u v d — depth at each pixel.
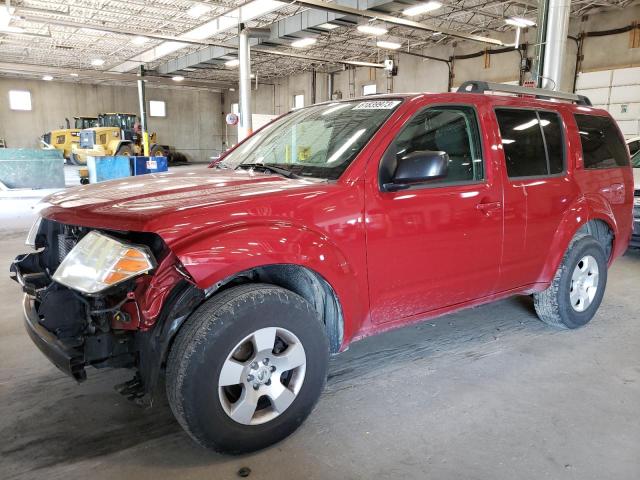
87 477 1.95
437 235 2.57
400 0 11.77
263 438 2.10
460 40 19.27
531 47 16.94
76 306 2.00
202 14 15.89
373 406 2.51
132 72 27.27
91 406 2.49
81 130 22.47
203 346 1.88
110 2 14.95
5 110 27.64
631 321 3.81
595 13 15.23
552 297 3.44
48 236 2.54
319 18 14.03
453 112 2.75
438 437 2.25
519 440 2.23
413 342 3.35
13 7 14.23
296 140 2.92
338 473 2.00
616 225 3.74
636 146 7.84
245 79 14.80
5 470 1.98
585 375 2.89
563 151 3.33
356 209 2.28
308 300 2.35
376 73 23.34
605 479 1.97
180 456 2.09
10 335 3.38
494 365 3.01
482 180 2.79
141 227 1.87
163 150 25.14
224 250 1.89
